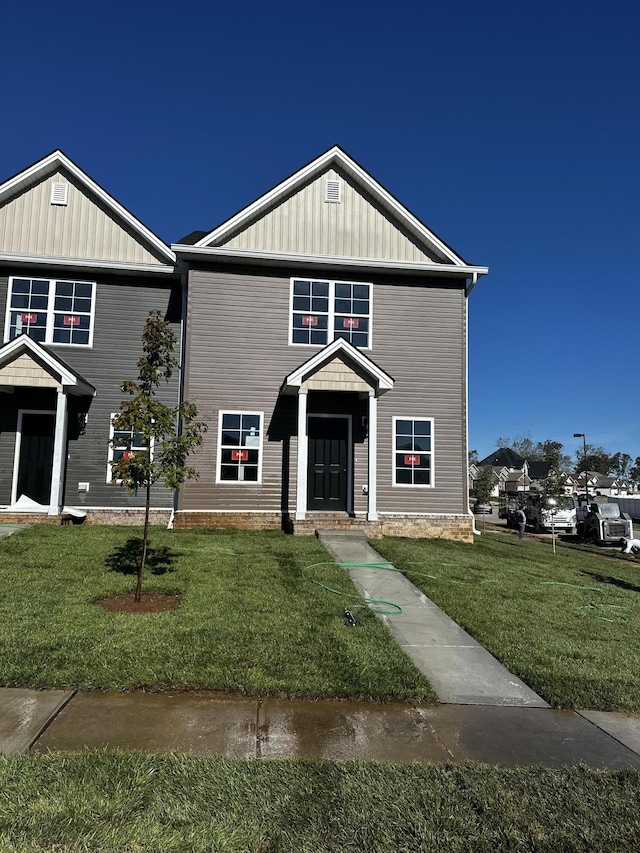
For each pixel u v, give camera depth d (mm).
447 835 2844
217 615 6137
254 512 12797
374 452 12359
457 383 13828
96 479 13180
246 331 13250
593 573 11250
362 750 3719
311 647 5379
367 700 4547
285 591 7277
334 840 2748
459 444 13688
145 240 13867
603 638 6465
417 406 13656
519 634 6363
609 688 4977
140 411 6805
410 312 13883
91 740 3672
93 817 2797
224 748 3629
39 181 13844
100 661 4828
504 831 2896
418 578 8586
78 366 13391
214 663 4906
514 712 4504
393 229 14023
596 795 3275
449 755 3723
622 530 21500
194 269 13195
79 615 5953
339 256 13484
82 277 13656
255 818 2871
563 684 5039
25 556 8547
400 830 2857
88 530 11102
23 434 13180
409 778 3352
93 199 13898
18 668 4625
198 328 13070
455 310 14023
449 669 5340
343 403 13469
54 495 11906
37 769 3219
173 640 5344
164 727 3891
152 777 3189
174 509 13023
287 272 13547
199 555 9148
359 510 13211
